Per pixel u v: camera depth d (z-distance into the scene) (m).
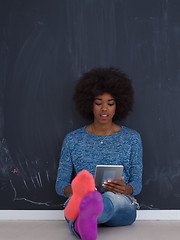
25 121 2.26
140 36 2.27
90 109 2.12
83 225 1.51
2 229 1.98
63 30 2.27
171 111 2.27
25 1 2.27
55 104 2.27
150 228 1.98
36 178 2.25
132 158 2.05
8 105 2.26
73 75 2.27
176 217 2.23
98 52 2.27
